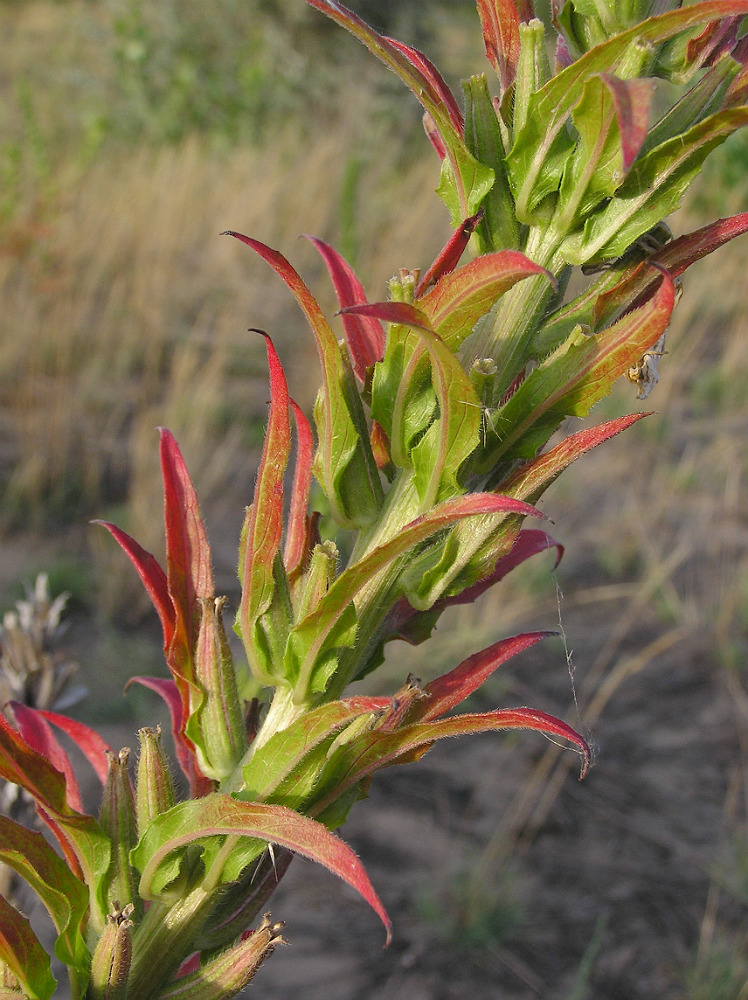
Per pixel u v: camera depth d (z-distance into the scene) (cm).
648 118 72
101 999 100
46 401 602
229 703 104
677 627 505
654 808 396
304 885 358
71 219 752
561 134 94
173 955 103
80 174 862
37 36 1462
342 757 97
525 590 512
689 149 89
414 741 96
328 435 99
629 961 330
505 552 98
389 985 315
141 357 706
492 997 312
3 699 165
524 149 95
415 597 100
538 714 94
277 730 102
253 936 99
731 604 484
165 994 100
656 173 90
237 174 939
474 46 1300
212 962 100
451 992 314
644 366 106
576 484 625
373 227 844
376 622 102
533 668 473
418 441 98
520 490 97
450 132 95
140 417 611
